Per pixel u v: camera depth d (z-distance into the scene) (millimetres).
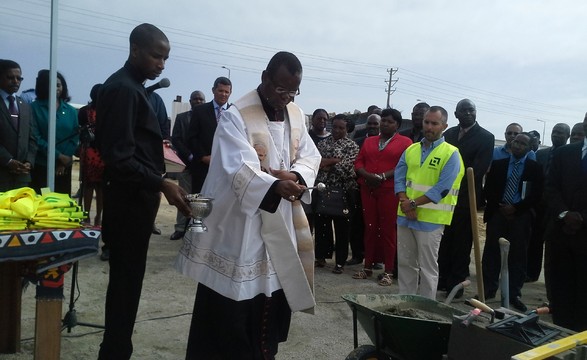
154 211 3172
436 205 4840
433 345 3154
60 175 5902
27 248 2637
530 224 5871
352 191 6699
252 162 2992
